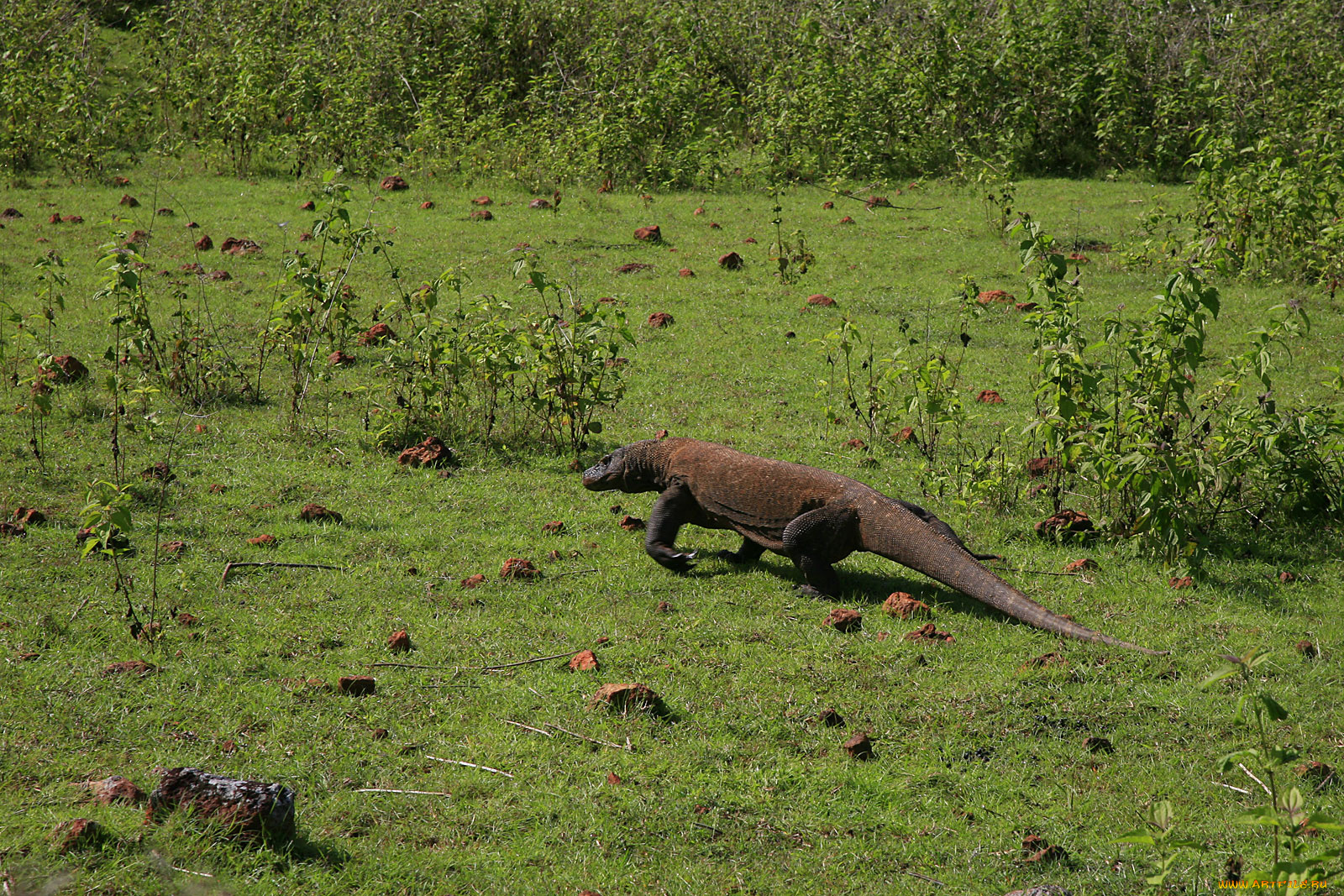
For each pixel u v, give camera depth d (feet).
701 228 74.69
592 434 42.37
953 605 29.48
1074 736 23.61
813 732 23.52
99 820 18.58
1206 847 19.67
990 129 92.32
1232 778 21.97
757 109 96.68
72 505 33.73
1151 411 33.30
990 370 49.73
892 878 19.19
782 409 45.29
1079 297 37.68
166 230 69.67
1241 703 17.43
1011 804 21.29
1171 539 30.73
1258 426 33.68
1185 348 31.50
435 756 22.11
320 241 68.80
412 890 18.26
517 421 42.55
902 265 66.80
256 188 81.97
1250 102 89.71
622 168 87.61
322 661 25.53
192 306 55.93
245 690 23.85
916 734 23.59
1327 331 53.93
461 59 101.30
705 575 31.55
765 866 19.38
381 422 40.75
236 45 96.12
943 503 36.35
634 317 57.06
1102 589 30.48
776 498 30.71
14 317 42.04
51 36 101.91
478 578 30.12
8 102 85.81
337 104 89.92
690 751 22.61
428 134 88.12
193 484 36.11
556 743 22.75
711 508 31.89
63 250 64.64
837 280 63.87
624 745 22.71
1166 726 23.85
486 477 38.11
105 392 43.68
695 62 98.68
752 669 25.98
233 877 17.79
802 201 82.99
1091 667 26.05
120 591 27.99
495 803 20.68
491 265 64.90
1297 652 26.73
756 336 54.44
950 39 94.58
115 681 23.59
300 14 102.58
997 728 23.79
